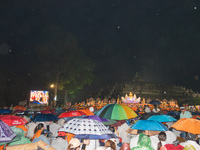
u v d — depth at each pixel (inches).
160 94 3164.4
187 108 1302.9
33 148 157.5
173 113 578.2
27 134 341.7
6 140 143.3
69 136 279.9
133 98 2409.0
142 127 242.8
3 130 147.6
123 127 316.2
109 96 3029.0
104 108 331.3
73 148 179.9
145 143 167.5
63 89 2337.6
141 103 2477.9
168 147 205.5
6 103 2021.4
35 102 1886.1
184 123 233.5
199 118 449.4
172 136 280.8
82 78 2363.4
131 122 391.2
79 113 399.2
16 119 281.6
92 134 207.3
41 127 249.0
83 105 2370.8
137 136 232.5
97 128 211.2
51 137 309.9
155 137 244.1
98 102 2482.8
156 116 323.6
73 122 223.3
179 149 202.8
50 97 2301.9
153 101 1104.2
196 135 224.7
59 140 246.7
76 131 205.0
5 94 2047.2
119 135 313.1
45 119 374.6
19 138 208.7
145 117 327.3
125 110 322.7
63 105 2170.3
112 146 176.4
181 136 320.8
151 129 239.0
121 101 2509.8
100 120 313.4
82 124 213.3
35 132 248.7
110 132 220.2
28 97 2127.2
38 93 1909.4
